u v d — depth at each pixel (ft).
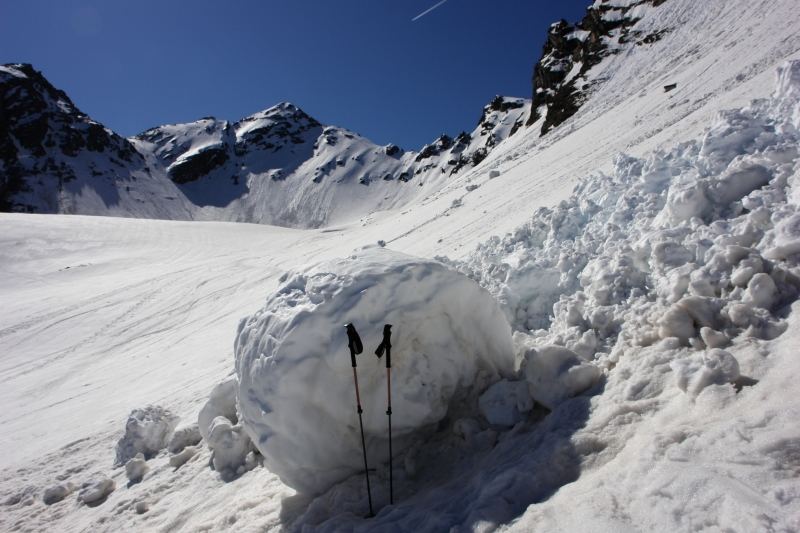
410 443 13.26
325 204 631.97
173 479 19.85
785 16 88.69
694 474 7.26
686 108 62.85
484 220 59.52
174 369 48.26
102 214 483.92
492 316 13.97
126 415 34.14
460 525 9.02
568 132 134.51
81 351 77.56
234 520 14.19
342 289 12.12
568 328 15.12
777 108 19.33
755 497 6.48
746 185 15.79
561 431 10.34
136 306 100.48
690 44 155.12
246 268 123.34
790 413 7.57
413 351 12.98
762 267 11.74
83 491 21.93
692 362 9.75
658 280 14.35
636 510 7.30
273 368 12.03
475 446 12.16
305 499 13.29
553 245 23.48
